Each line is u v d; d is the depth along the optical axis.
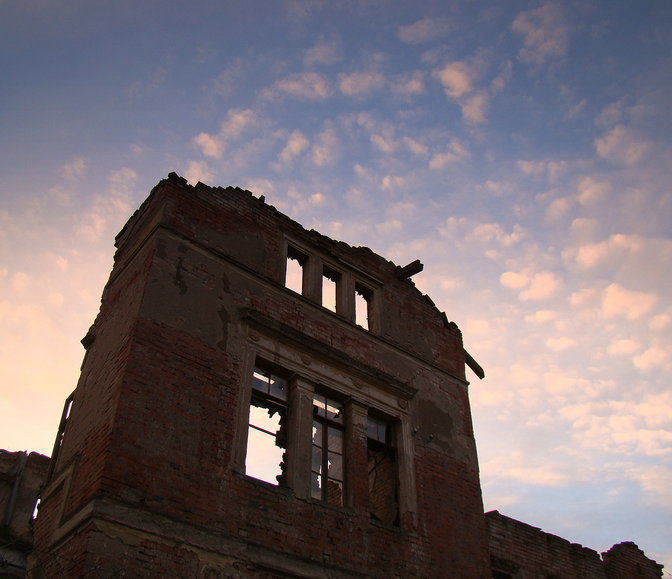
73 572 7.99
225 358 10.95
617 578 16.91
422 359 14.55
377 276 15.09
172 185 12.30
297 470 10.73
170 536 8.74
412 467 12.66
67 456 10.12
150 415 9.52
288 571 9.62
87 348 11.91
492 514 15.25
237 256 12.47
